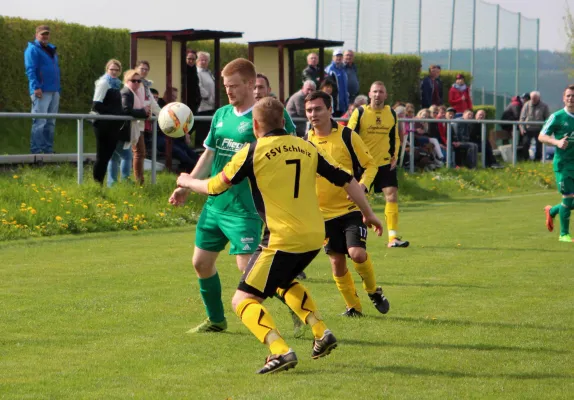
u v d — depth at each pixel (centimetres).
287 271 1199
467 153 4653
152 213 3050
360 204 1259
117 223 2894
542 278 1988
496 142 5144
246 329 1483
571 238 2661
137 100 3133
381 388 1117
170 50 3672
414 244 2578
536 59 8319
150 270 2062
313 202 1212
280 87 4484
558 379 1169
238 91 1430
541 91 9119
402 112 4453
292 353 1165
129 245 2516
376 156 2555
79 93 4600
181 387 1121
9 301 1683
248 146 1202
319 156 1231
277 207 1191
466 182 4447
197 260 1430
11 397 1071
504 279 1973
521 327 1489
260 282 1192
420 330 1472
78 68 4569
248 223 1395
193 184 1238
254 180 1201
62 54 4466
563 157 2667
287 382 1148
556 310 1633
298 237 1186
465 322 1530
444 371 1209
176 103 1753
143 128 3209
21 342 1370
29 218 2730
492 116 6900
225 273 2042
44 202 2833
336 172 1234
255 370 1211
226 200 1398
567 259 2283
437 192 4184
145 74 3209
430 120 4353
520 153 5219
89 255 2305
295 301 1252
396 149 2573
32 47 3362
